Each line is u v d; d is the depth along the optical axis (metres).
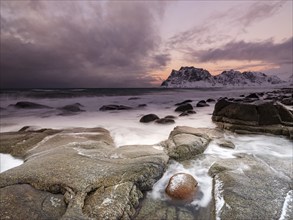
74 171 4.50
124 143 8.23
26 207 3.71
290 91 34.78
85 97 33.56
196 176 5.09
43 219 3.51
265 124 8.62
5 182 4.32
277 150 6.88
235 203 3.78
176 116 13.16
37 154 6.01
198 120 11.87
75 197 3.82
